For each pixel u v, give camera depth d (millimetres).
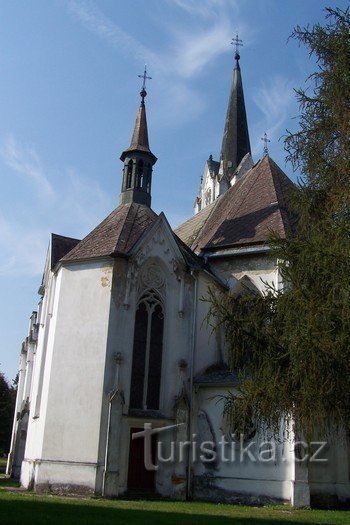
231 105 63094
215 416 23969
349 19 17250
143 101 33219
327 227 15367
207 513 17703
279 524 15484
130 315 24266
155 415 23766
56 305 25453
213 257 28609
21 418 35188
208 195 62062
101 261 24875
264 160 35250
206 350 26000
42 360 27219
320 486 22469
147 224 27828
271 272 27109
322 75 17281
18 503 17188
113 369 23188
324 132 16969
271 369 14867
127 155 30875
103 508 17250
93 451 22125
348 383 13648
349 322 13531
